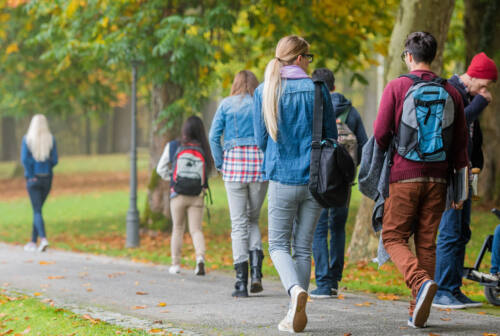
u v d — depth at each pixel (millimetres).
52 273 20438
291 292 10734
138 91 45562
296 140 11141
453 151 11055
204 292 16500
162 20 28469
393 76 22344
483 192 41781
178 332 11406
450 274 14008
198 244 20219
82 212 47969
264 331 11297
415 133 10664
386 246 11156
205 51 28141
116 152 135500
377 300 15133
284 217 11336
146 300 15227
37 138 27812
